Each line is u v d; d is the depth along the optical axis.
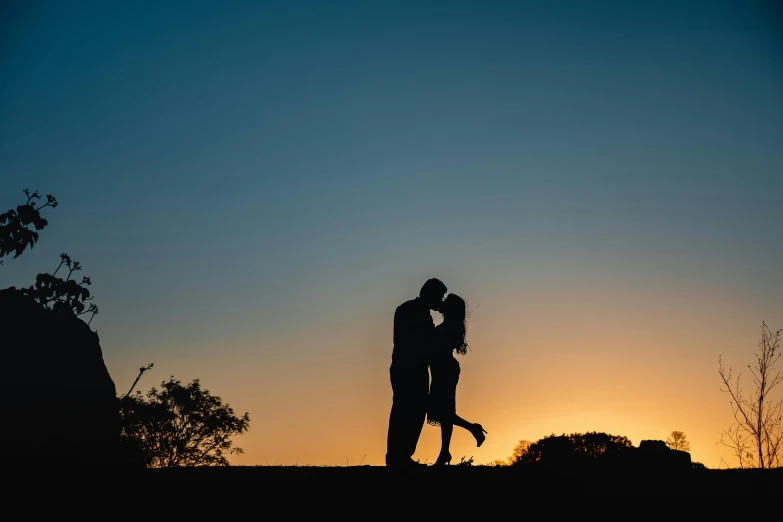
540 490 7.99
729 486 8.12
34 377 11.98
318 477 8.26
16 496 7.63
